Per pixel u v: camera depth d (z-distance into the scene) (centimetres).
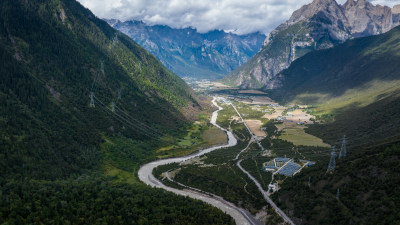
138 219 16150
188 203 18938
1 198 15262
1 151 19038
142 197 18588
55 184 18388
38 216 14488
